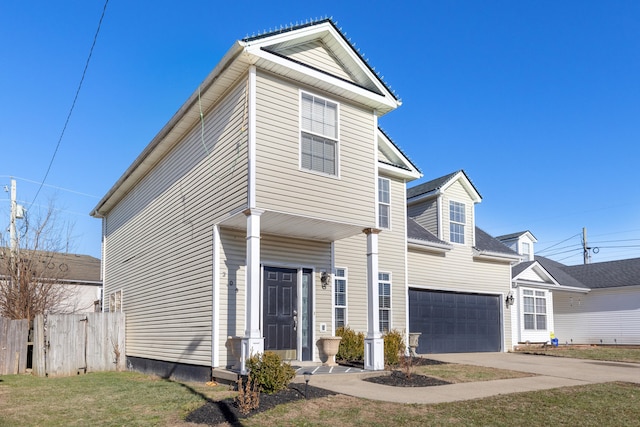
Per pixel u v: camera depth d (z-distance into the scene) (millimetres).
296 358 11398
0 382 11875
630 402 8344
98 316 15062
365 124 11656
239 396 7441
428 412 7207
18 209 21031
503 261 19938
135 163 15117
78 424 6910
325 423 6641
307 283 12008
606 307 25156
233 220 10289
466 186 19031
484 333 18812
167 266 13172
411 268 16719
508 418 7055
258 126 9828
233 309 10648
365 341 10852
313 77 10516
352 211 10930
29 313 18656
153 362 13422
